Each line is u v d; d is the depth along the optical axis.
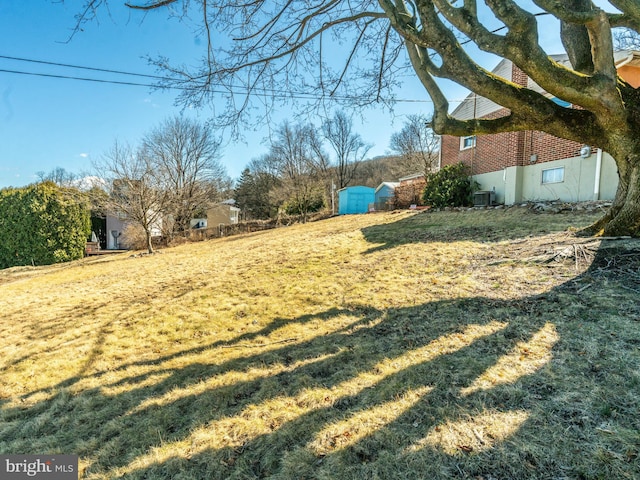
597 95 3.10
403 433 1.76
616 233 4.11
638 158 3.68
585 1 3.85
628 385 1.84
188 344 3.48
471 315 3.06
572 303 2.89
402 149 28.59
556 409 1.75
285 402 2.22
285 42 5.55
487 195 10.62
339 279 4.87
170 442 2.00
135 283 7.08
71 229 15.63
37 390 2.89
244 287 5.19
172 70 5.18
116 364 3.23
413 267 4.88
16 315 5.58
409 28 3.32
